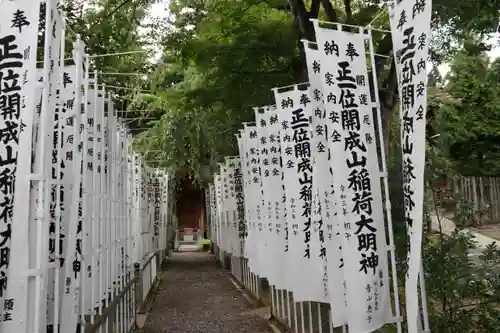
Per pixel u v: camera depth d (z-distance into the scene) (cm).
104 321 620
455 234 534
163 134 1942
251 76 1062
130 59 1156
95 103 597
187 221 4100
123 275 853
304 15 981
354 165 457
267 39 1010
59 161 438
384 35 943
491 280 502
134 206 1112
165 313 1188
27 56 347
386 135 849
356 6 1124
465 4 684
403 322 564
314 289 612
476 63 1179
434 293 514
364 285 444
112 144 734
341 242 449
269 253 784
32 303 337
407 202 391
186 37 1134
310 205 648
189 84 1322
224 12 1123
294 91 684
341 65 468
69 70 500
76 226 473
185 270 2180
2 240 329
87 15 957
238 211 1475
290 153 672
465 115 1242
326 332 702
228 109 1237
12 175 335
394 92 872
